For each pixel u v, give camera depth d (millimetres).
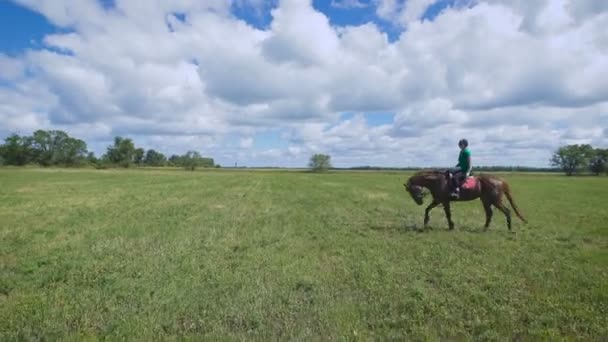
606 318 6090
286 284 7801
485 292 7344
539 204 24562
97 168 144750
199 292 7305
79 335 5523
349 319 6129
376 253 10438
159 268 8859
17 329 5777
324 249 11039
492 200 14000
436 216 18359
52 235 13039
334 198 27734
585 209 21594
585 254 10305
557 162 132500
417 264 9305
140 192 33156
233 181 57188
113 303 6746
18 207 21281
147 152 181750
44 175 72688
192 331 5797
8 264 9391
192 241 12031
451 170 14039
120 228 14320
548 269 8797
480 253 10461
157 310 6441
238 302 6809
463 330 5812
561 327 5902
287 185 46438
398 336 5613
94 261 9523
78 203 23500
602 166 127875
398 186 45031
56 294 7168
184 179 63250
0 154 137750
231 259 9773
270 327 5898
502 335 5664
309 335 5617
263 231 13836
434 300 6926
